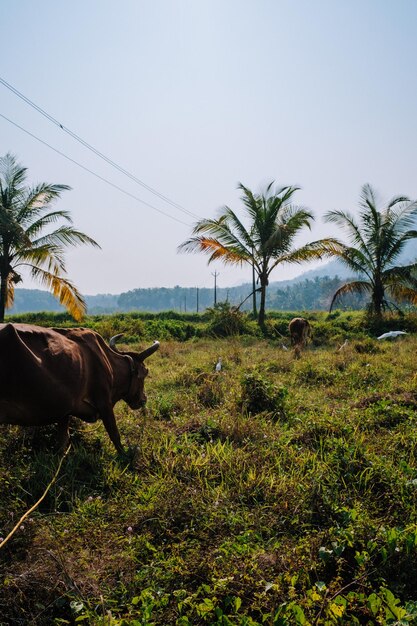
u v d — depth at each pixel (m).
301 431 6.73
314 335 23.47
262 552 3.92
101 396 6.20
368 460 5.42
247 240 26.55
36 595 3.54
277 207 26.19
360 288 27.86
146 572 3.71
